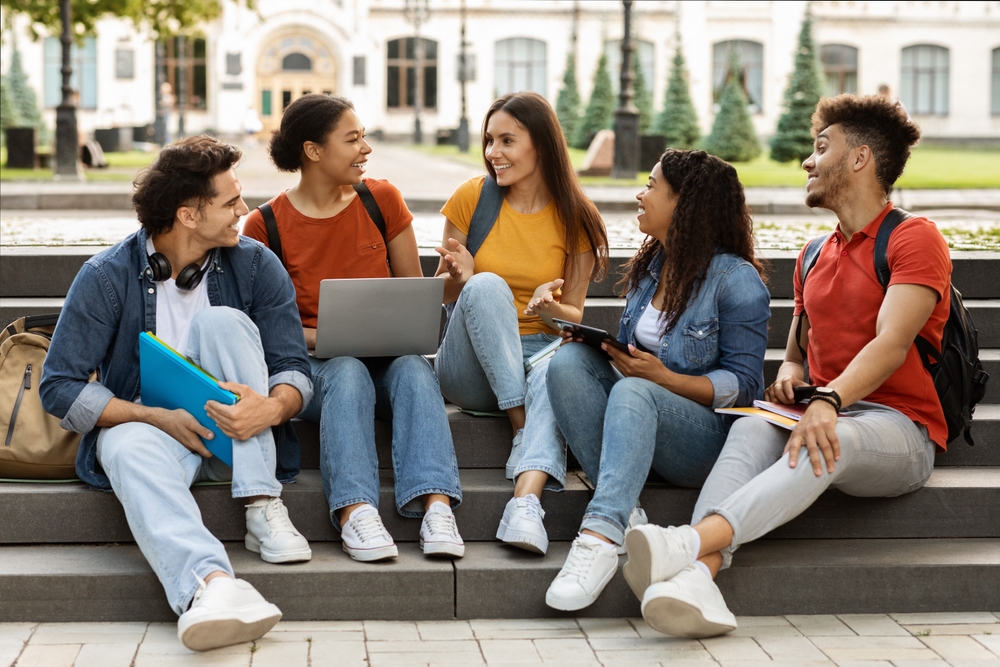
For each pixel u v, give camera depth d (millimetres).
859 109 3225
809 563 3064
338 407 3150
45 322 3396
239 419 2934
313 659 2686
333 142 3455
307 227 3574
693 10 38656
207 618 2578
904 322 3062
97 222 8164
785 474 2918
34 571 2902
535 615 3020
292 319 3232
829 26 38375
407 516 3195
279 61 38906
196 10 20125
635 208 10570
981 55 38125
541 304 3412
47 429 3193
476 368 3436
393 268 3781
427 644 2809
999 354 4031
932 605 3082
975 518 3318
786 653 2781
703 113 39000
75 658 2652
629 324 3414
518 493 3150
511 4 39344
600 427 3186
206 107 39000
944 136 38438
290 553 2965
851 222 3279
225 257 3227
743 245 3285
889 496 3279
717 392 3158
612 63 39375
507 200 3699
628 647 2814
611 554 2951
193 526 2797
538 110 3576
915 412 3197
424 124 39844
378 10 39188
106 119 38250
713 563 2879
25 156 15930
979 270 4438
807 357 3471
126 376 3156
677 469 3217
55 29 18375
